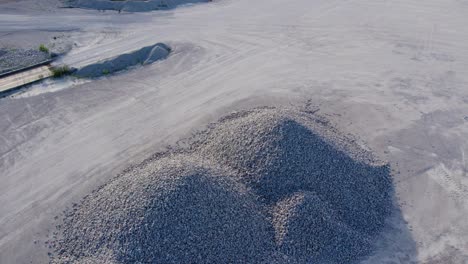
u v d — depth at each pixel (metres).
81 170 12.31
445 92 16.53
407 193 11.61
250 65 18.56
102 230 9.42
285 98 16.03
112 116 14.88
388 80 17.39
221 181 10.18
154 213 9.02
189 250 8.76
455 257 9.75
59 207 10.97
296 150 11.17
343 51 19.89
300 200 9.98
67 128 14.20
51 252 9.67
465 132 14.19
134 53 19.12
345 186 10.86
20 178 12.01
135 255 8.66
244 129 12.27
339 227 9.81
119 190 10.30
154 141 13.57
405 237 10.23
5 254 9.69
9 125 14.31
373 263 9.48
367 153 12.70
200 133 13.89
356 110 15.34
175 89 16.66
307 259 9.32
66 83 17.14
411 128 14.38
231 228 9.28
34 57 19.12
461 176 12.26
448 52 19.70
